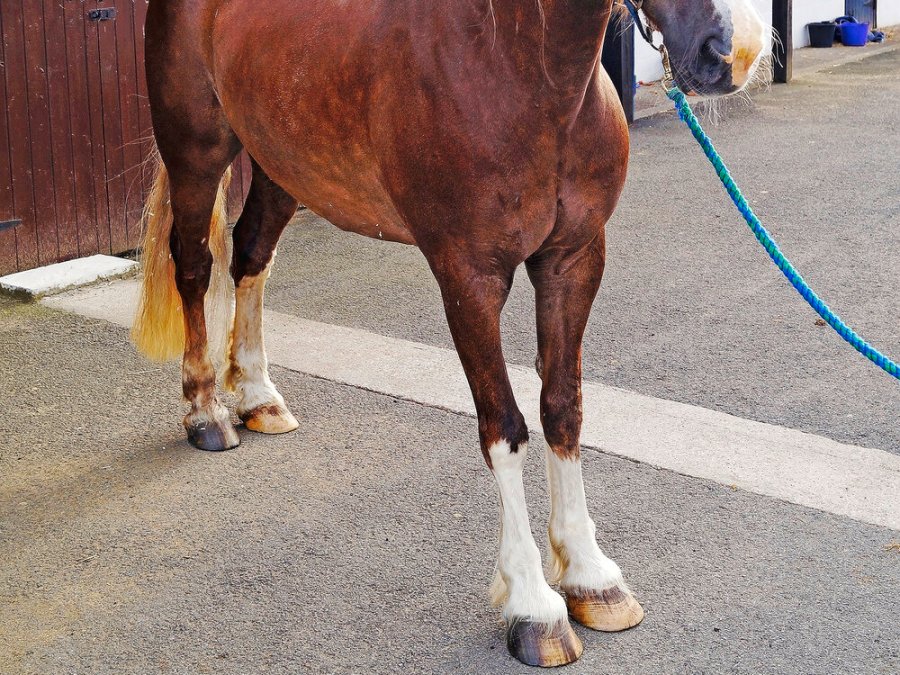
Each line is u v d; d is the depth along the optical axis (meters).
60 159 5.65
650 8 2.19
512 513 2.64
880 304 4.95
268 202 3.73
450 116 2.41
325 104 2.78
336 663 2.65
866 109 9.73
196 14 3.38
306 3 2.94
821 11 14.19
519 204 2.43
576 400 2.75
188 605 2.90
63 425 3.97
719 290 5.23
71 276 5.48
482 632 2.76
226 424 3.81
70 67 5.61
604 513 3.27
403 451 3.73
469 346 2.56
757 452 3.61
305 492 3.47
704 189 7.18
